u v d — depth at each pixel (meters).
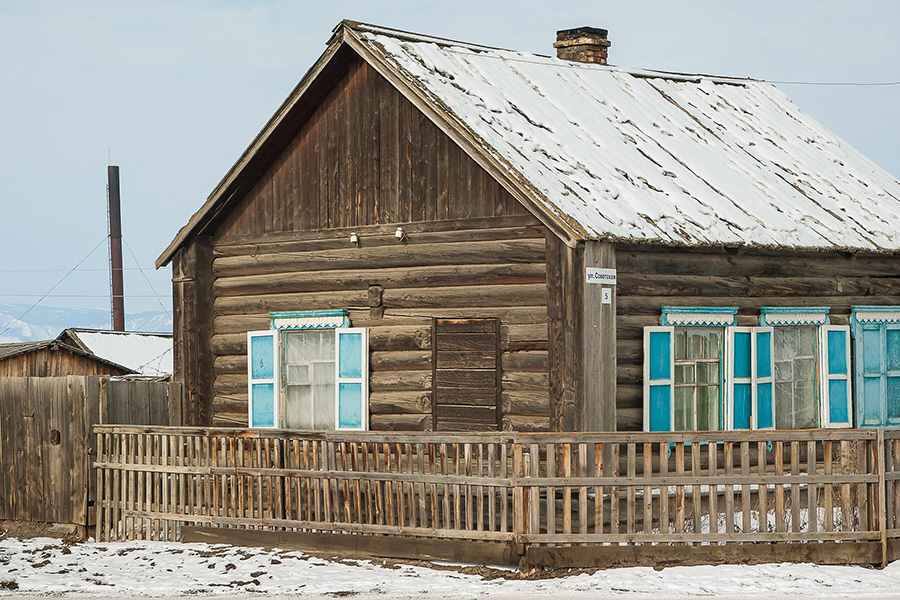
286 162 19.28
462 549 14.18
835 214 19.39
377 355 18.00
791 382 18.39
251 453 16.08
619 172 17.47
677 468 14.20
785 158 21.27
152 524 16.95
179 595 12.81
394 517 14.77
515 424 16.42
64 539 17.34
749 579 13.04
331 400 18.53
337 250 18.61
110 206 51.19
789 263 18.36
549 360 15.77
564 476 13.94
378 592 12.71
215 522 16.22
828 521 14.07
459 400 17.05
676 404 16.83
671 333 16.56
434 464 14.52
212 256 20.12
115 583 13.57
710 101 22.61
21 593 13.09
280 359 19.05
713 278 17.30
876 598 12.19
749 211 17.97
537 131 17.66
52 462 17.75
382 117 18.11
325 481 15.29
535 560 13.70
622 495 15.66
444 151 17.38
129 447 17.30
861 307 19.11
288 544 15.55
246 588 13.05
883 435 14.10
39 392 17.92
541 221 15.58
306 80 18.31
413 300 17.66
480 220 16.92
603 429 15.38
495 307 16.73
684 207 17.11
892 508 14.23
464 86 18.06
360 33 17.92
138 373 36.75
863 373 19.14
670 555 13.81
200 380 19.86
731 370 17.30
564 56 23.17
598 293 15.42
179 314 20.03
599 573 13.40
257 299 19.50
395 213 17.95
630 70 22.25
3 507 18.23
